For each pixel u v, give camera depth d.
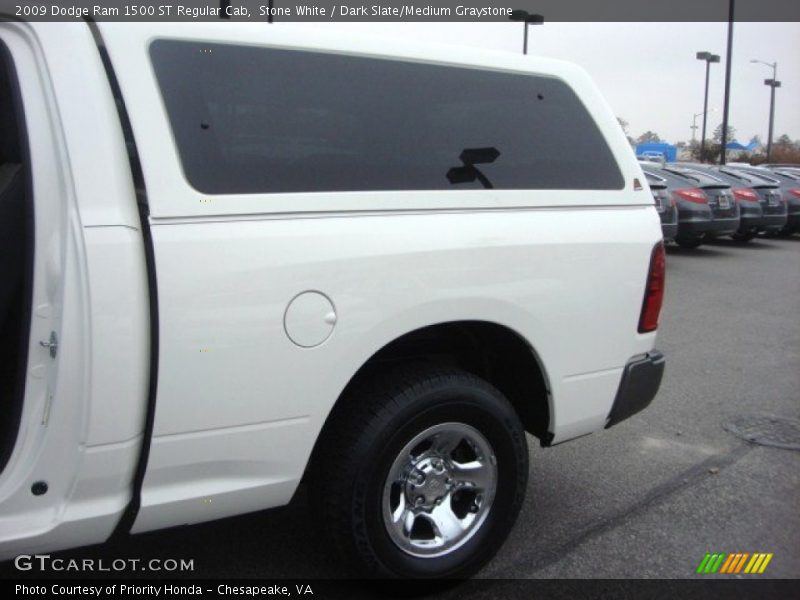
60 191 2.07
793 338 7.48
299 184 2.37
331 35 2.57
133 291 2.06
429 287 2.53
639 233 3.12
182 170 2.18
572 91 3.13
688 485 3.89
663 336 7.48
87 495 2.11
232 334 2.20
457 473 2.78
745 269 12.41
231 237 2.20
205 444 2.24
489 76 2.91
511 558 3.12
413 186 2.59
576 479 3.94
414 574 2.69
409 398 2.55
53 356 2.05
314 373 2.35
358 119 2.56
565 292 2.88
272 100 2.40
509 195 2.79
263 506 2.42
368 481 2.51
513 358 3.00
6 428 2.18
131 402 2.08
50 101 2.08
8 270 2.15
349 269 2.37
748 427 4.80
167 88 2.21
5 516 2.05
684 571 3.06
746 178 16.64
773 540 3.33
